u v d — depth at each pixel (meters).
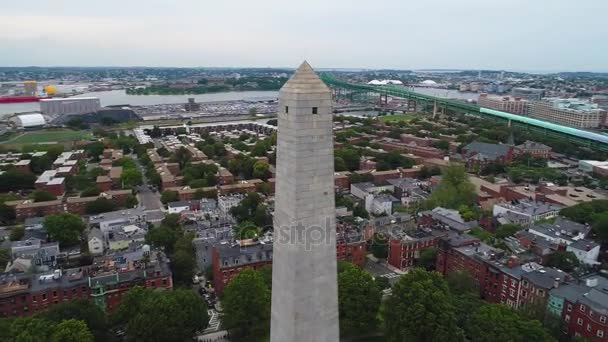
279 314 53.66
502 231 158.75
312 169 48.47
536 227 159.25
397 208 199.50
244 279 106.06
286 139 49.25
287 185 49.75
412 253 149.88
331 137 48.97
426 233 155.50
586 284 111.69
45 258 148.12
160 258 138.62
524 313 102.94
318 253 50.53
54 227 161.88
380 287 123.94
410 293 97.00
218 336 109.88
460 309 102.81
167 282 125.31
